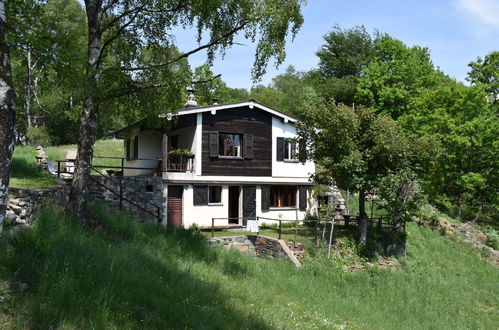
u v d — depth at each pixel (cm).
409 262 1744
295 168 2316
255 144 2173
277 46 1207
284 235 1825
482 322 1342
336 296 1244
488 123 2647
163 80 1323
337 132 1661
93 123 1197
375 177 1711
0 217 512
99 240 966
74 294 579
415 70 4019
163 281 806
